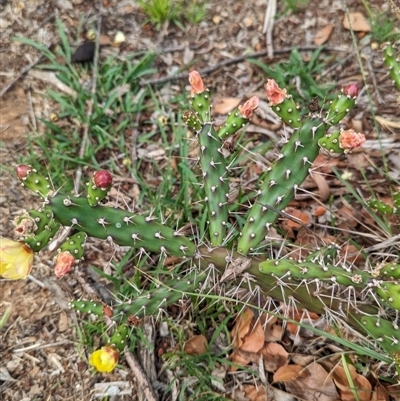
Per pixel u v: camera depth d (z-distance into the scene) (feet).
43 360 1.88
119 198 2.21
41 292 2.02
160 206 2.05
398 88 1.68
